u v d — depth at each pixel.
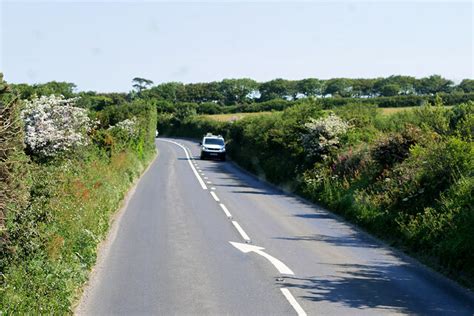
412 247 13.04
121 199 20.16
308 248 13.20
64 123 19.30
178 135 92.69
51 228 10.17
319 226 16.39
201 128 80.31
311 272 10.90
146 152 41.41
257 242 13.78
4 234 8.41
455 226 12.02
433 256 12.08
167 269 10.88
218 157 47.88
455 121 19.98
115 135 29.88
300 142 27.77
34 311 7.26
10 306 7.03
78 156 19.25
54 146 18.25
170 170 35.19
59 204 11.08
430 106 19.91
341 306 8.74
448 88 111.25
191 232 14.89
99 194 15.71
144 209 18.69
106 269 10.77
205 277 10.36
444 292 9.67
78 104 27.33
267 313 8.31
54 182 11.48
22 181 8.52
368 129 26.61
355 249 13.20
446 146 15.57
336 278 10.48
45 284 8.10
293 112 34.66
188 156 50.59
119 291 9.35
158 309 8.43
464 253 11.04
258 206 20.42
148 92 141.25
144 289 9.49
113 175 20.59
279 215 18.36
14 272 8.05
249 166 37.88
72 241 10.61
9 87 7.88
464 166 14.78
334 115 26.91
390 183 17.34
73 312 8.22
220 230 15.33
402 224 14.05
